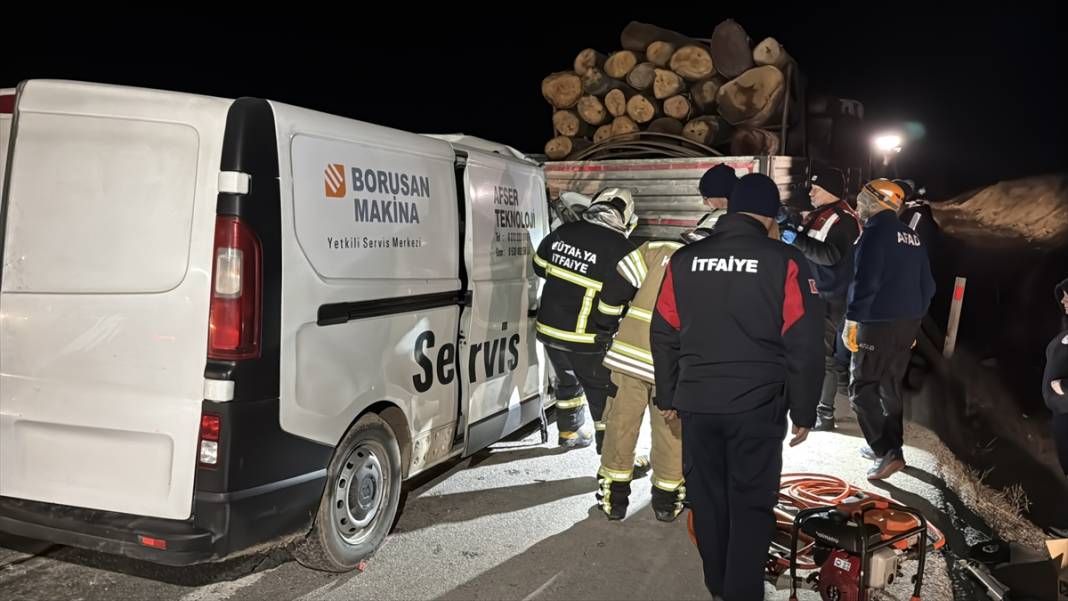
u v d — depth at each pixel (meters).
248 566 3.69
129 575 3.58
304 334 3.20
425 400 4.04
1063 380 4.24
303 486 3.24
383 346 3.68
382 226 3.66
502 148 5.42
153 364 3.01
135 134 3.04
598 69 8.23
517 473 5.06
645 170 7.20
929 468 5.39
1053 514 5.02
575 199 5.58
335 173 3.38
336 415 3.38
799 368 3.13
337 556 3.54
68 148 3.12
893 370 4.98
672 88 7.91
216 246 2.94
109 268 3.07
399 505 4.51
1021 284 12.26
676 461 4.31
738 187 3.36
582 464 5.25
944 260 14.35
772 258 3.17
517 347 5.00
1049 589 3.55
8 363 3.21
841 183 5.80
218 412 2.95
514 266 4.96
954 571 3.86
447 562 3.82
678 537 4.20
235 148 2.95
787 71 7.70
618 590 3.61
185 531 2.96
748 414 3.15
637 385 4.27
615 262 4.65
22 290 3.17
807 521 3.43
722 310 3.19
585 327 4.75
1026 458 6.11
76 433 3.13
